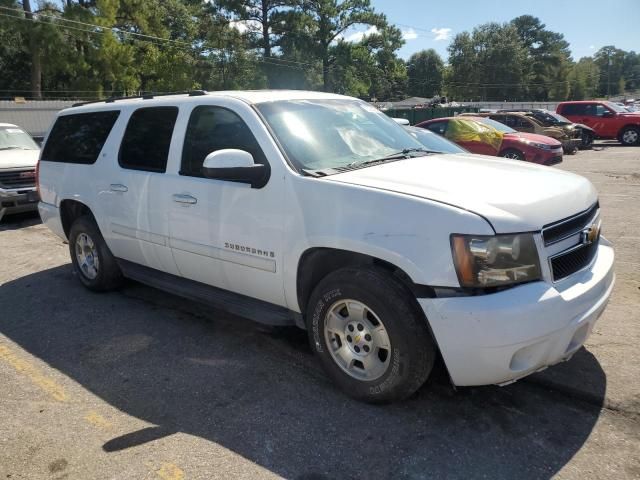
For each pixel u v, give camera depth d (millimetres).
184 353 4125
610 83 145625
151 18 48969
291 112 3945
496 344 2744
